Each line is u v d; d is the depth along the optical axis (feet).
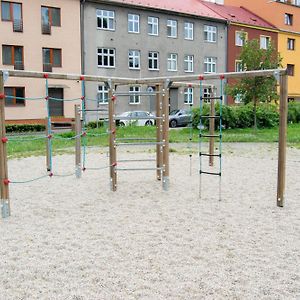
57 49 104.37
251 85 77.36
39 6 100.94
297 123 102.37
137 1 118.11
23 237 19.71
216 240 18.89
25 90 100.37
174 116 105.60
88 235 19.89
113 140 29.55
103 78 28.50
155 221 22.18
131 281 14.58
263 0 155.02
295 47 159.94
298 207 25.00
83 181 33.94
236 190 29.84
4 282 14.69
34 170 39.40
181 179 34.22
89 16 107.96
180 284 14.30
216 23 134.72
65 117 106.11
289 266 15.83
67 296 13.53
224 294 13.56
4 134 23.31
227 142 64.69
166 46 123.75
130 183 32.83
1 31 97.14
